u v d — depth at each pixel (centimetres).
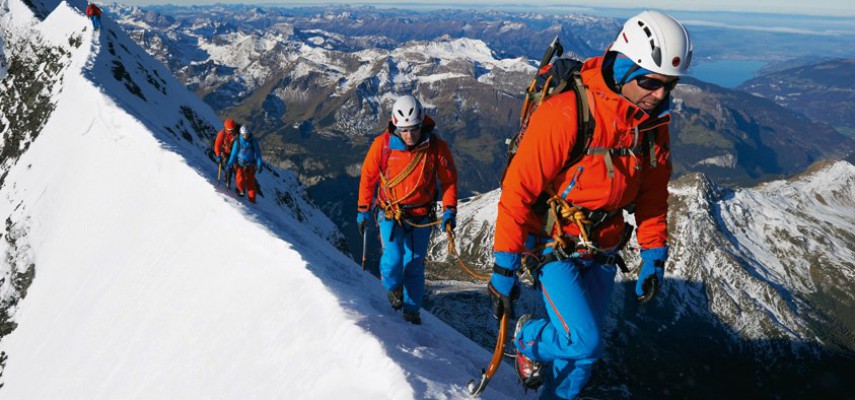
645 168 441
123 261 1934
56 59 6412
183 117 6594
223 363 897
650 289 457
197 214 1716
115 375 1239
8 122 6053
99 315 1703
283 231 1419
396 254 813
